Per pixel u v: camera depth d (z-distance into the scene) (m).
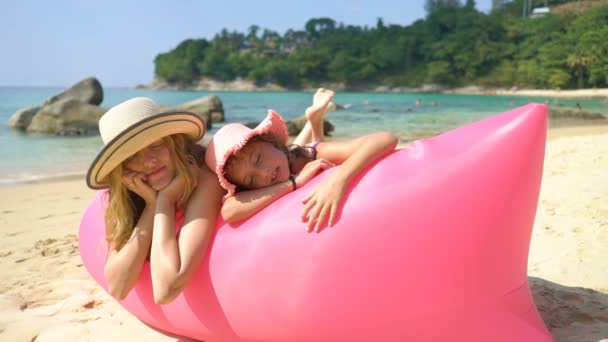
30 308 3.21
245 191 2.30
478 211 1.96
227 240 2.24
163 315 2.47
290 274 2.08
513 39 96.19
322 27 146.75
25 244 4.60
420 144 2.17
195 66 138.88
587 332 2.48
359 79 110.38
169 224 2.29
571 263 3.42
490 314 2.05
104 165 2.21
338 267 2.02
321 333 2.10
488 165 1.97
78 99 16.88
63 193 7.06
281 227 2.13
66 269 3.90
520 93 77.94
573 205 4.68
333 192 2.07
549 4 118.81
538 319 2.21
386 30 117.50
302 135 3.58
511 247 2.04
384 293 1.99
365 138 2.33
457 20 104.12
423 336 2.04
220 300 2.22
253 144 2.26
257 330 2.19
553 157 7.56
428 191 1.99
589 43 72.69
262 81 126.31
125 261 2.31
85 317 2.96
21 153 11.54
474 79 95.19
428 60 104.75
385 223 2.00
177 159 2.35
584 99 48.66
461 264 1.97
